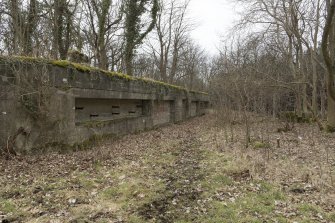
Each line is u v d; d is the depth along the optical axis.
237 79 13.55
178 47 33.38
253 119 17.14
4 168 6.79
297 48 19.47
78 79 9.32
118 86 11.96
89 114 10.85
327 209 4.96
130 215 4.83
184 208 5.13
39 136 8.16
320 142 11.50
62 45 16.61
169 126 18.30
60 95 8.62
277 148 10.12
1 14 14.81
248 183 6.35
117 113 13.12
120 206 5.16
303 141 11.64
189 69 38.50
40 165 7.27
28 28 14.19
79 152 9.02
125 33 20.34
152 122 16.22
